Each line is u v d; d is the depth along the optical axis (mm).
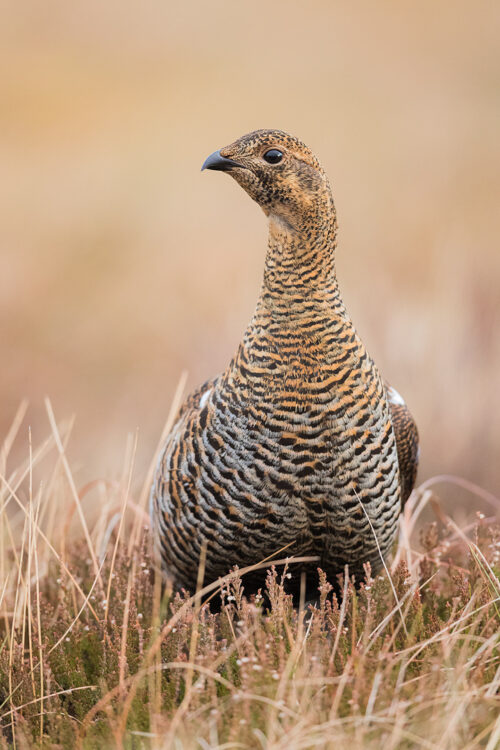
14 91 74875
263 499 13375
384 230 45000
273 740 10422
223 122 67500
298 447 13156
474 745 10750
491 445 24484
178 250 44781
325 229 13438
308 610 14727
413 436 16094
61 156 61438
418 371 26203
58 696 12609
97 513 19969
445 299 28203
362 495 13500
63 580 15547
